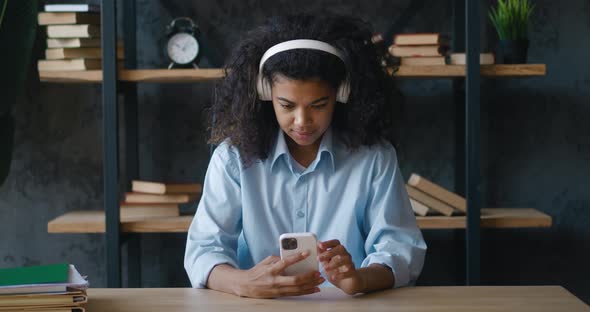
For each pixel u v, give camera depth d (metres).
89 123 2.70
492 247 2.72
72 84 2.69
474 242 2.28
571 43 2.64
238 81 1.56
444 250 2.72
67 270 1.28
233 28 2.67
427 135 2.68
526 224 2.34
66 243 2.74
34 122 2.70
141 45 2.68
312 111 1.43
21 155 2.70
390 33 2.61
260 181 1.61
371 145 1.61
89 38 2.34
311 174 1.61
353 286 1.31
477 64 2.24
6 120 2.47
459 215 2.41
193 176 2.71
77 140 2.71
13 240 2.73
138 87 2.69
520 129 2.67
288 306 1.25
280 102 1.44
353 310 1.21
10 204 2.72
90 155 2.71
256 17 2.67
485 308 1.22
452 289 1.37
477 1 2.23
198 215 1.60
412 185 2.39
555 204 2.69
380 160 1.60
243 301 1.30
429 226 2.32
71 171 2.71
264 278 1.32
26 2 2.40
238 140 1.59
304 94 1.40
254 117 1.57
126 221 2.33
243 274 1.36
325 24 1.49
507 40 2.38
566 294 1.31
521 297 1.29
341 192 1.60
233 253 1.55
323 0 2.66
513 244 2.71
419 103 2.68
